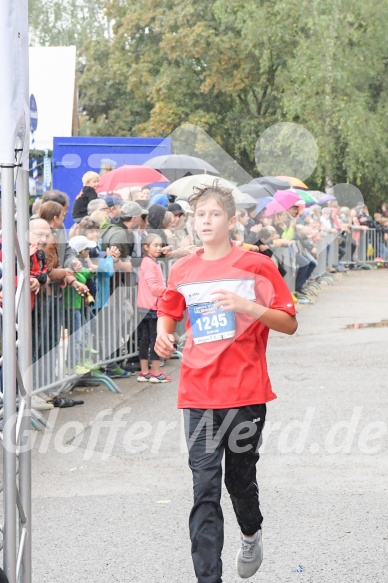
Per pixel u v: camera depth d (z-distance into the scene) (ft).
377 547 16.66
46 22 135.54
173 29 121.80
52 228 25.04
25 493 13.23
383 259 84.64
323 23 99.60
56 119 67.10
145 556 16.42
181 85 120.88
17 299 12.93
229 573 15.70
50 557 16.40
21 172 12.94
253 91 112.98
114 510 18.93
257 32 105.91
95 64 138.51
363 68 99.86
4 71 12.32
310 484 20.48
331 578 15.33
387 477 20.97
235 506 14.66
